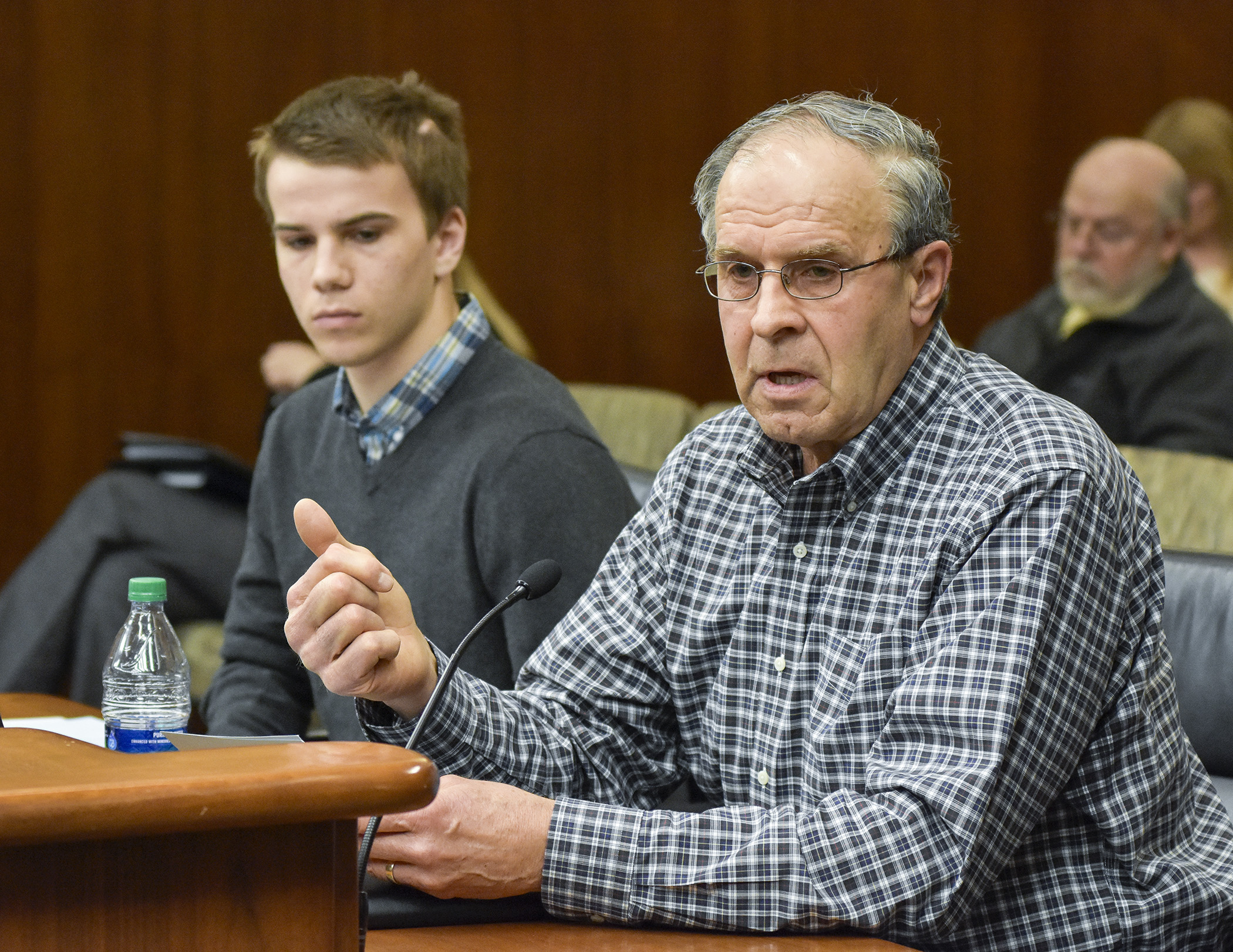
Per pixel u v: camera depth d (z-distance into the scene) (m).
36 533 10.72
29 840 1.37
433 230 3.92
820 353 2.67
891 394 2.76
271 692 4.18
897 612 2.66
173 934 1.49
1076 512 2.53
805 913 2.32
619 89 11.55
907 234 2.70
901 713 2.47
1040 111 12.08
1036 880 2.62
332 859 1.58
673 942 2.29
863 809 2.39
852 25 11.82
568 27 11.44
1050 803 2.53
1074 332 7.68
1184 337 7.46
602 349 11.63
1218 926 2.65
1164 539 4.59
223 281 10.97
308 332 3.88
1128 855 2.60
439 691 2.54
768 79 11.76
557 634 3.11
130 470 7.19
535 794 2.71
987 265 12.08
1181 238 7.54
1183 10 12.11
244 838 1.53
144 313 10.86
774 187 2.65
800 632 2.80
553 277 11.52
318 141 3.77
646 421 7.04
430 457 3.83
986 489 2.60
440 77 11.25
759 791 2.82
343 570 2.55
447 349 3.88
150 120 10.81
